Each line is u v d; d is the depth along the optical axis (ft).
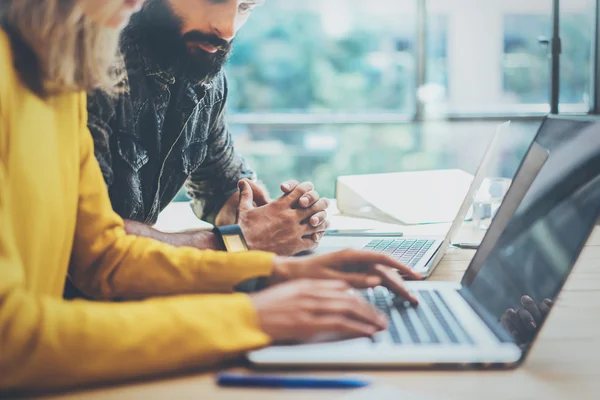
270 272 3.10
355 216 6.15
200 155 5.25
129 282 3.16
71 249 3.28
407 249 4.58
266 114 14.99
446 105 14.90
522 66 14.85
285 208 4.73
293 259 3.17
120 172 4.40
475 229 5.38
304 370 2.40
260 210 4.76
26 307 2.22
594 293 3.51
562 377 2.36
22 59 2.73
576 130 3.10
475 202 5.40
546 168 3.23
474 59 14.85
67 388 2.25
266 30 16.87
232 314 2.46
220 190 5.71
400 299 3.14
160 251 3.21
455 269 4.15
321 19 16.79
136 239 3.31
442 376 2.36
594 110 13.50
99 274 3.23
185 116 4.82
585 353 2.61
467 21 14.74
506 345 2.51
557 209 2.91
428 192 6.16
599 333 2.87
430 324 2.77
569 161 3.00
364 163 14.94
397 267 3.34
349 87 17.01
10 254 2.33
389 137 14.88
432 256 4.27
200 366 2.42
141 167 4.66
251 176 5.90
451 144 14.76
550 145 3.34
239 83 16.75
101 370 2.23
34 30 2.69
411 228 5.51
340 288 2.69
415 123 14.88
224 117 5.52
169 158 4.91
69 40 2.75
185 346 2.34
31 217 2.63
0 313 2.18
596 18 13.30
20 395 2.20
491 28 14.76
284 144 14.85
